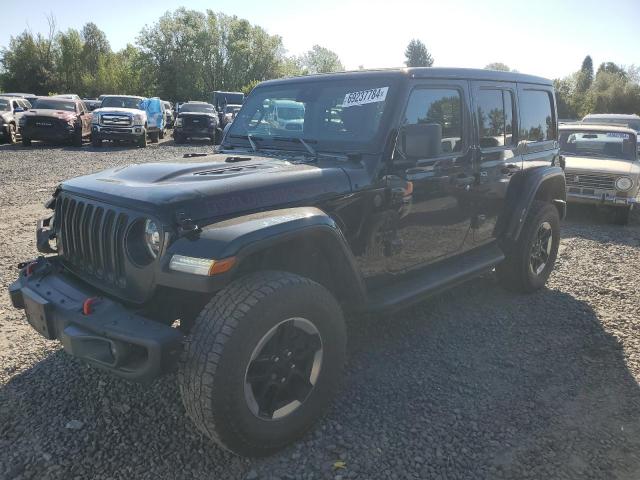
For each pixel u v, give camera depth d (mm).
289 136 4039
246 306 2568
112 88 61031
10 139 20703
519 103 5020
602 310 4926
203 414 2518
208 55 66938
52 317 2887
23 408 3188
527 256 5105
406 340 4230
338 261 3164
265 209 2939
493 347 4141
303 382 2930
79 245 3195
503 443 2973
